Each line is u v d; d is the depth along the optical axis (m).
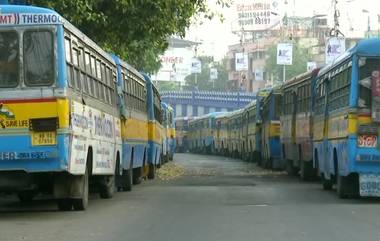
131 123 29.00
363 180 21.58
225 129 83.44
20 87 16.70
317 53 110.00
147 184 32.69
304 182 33.62
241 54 95.06
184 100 123.56
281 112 43.44
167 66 104.88
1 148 16.62
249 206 21.12
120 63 26.50
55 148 16.62
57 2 25.92
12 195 25.11
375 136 21.44
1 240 14.25
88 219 17.83
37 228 16.03
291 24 118.00
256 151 55.25
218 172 44.47
